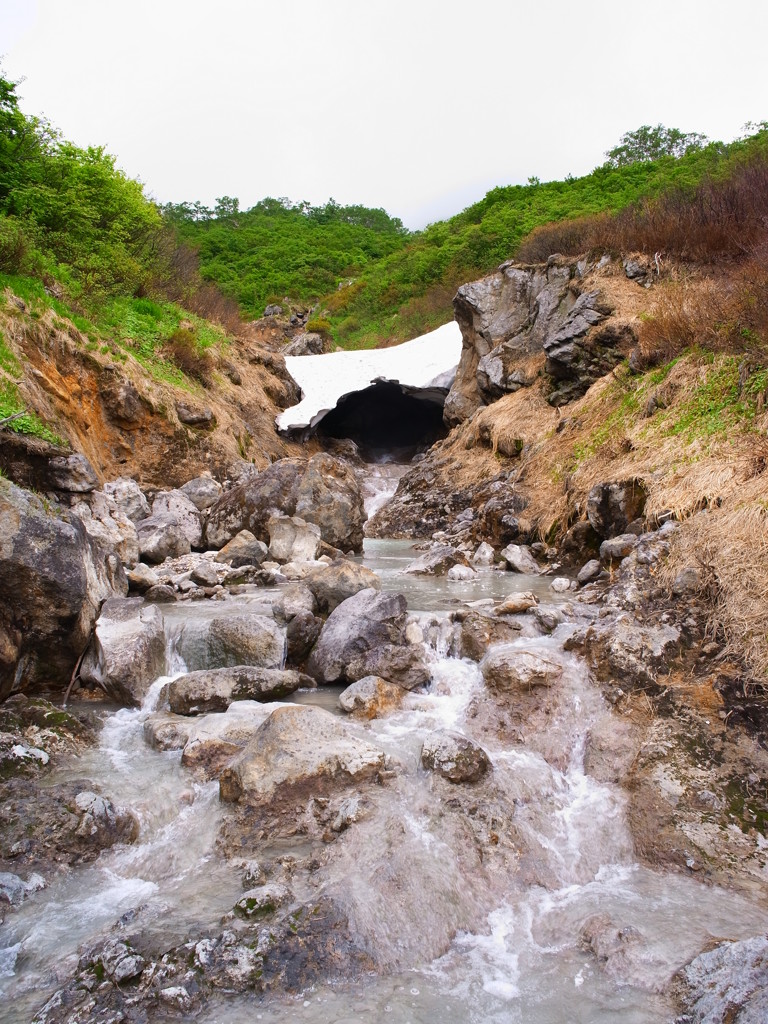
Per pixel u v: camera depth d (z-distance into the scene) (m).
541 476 12.27
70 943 3.70
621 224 16.30
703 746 5.04
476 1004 3.39
